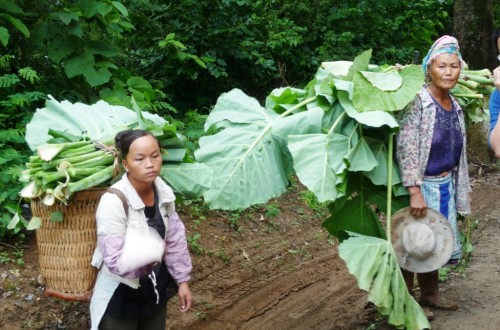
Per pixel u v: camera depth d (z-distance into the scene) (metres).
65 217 3.53
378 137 4.46
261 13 10.95
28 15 6.67
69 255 3.55
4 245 5.24
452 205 4.61
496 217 7.72
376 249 4.15
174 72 9.37
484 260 6.11
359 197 4.55
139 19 8.88
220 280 5.66
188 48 9.22
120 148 3.29
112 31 7.71
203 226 6.47
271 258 6.34
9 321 4.46
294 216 7.50
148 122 4.18
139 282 3.32
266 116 4.48
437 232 4.39
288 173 4.39
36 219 3.60
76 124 4.06
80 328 4.57
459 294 5.23
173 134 3.90
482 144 10.26
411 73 4.31
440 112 4.46
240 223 6.82
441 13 12.71
